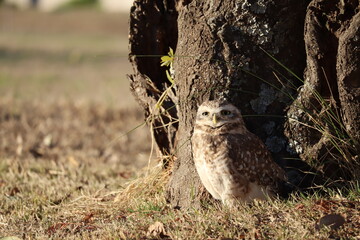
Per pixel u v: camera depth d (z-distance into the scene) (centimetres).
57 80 3469
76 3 8912
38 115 2367
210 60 1058
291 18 1047
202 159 988
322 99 1027
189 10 1079
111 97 2739
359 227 884
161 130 1202
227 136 978
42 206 1218
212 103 991
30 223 1105
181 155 1113
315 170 1034
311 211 936
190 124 1090
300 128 1037
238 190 983
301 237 862
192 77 1068
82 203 1205
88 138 2061
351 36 963
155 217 1015
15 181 1441
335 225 884
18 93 2903
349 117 1007
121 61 4550
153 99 1178
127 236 942
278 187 1018
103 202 1189
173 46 1225
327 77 1027
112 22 7362
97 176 1498
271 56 1047
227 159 969
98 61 4472
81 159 1764
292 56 1059
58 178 1462
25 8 8388
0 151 1858
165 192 1126
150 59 1217
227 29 1052
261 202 990
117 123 2264
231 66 1053
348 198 973
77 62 4338
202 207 1057
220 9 1059
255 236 881
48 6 8962
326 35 1019
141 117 2328
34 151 1861
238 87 1059
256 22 1048
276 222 916
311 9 1018
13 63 4162
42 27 6919
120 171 1555
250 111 1068
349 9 1000
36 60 4369
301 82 1068
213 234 905
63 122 2272
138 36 1202
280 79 1062
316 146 1030
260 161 988
